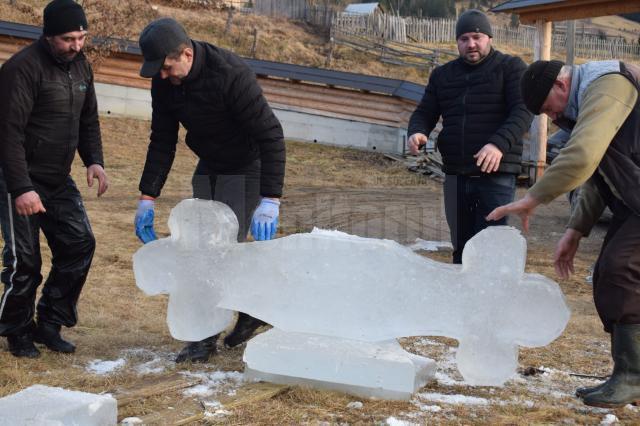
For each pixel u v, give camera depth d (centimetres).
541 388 413
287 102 2008
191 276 419
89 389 385
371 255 384
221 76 429
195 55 429
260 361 403
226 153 462
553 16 1338
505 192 567
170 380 399
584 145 339
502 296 364
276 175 441
